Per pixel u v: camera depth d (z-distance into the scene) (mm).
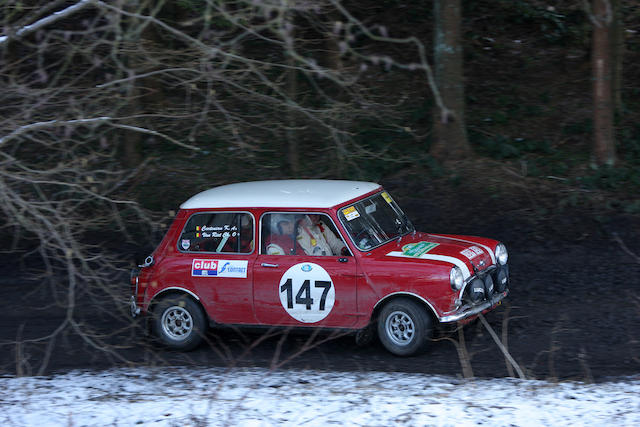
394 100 23000
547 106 22438
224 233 10102
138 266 10625
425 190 17891
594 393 7566
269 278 9766
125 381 8836
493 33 26547
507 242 15203
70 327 11578
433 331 9344
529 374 8484
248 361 9641
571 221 15797
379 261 9375
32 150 19391
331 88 22203
